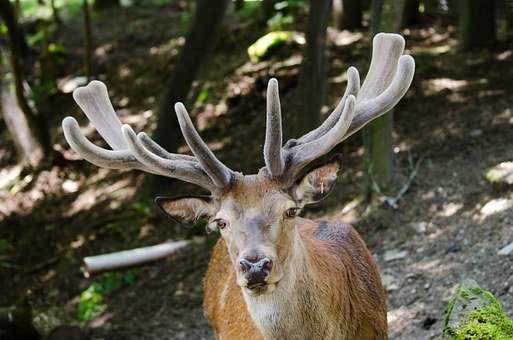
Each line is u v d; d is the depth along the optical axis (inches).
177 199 255.8
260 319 246.2
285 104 615.8
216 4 561.6
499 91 547.2
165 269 521.7
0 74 722.8
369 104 258.7
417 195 470.3
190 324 464.8
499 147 484.4
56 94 781.9
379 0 450.3
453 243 419.2
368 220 470.0
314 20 502.9
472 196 449.4
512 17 627.5
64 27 906.1
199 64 573.0
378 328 274.7
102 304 506.6
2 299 539.5
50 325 498.3
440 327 358.0
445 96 559.5
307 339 248.4
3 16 671.1
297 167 244.2
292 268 239.5
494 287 366.0
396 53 275.4
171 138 581.9
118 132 272.2
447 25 662.5
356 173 525.3
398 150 517.3
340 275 261.3
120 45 841.5
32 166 694.5
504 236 401.4
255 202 235.9
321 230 288.8
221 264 311.0
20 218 637.9
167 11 930.1
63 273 551.8
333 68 629.3
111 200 623.5
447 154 498.6
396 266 420.8
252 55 689.0
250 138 619.5
